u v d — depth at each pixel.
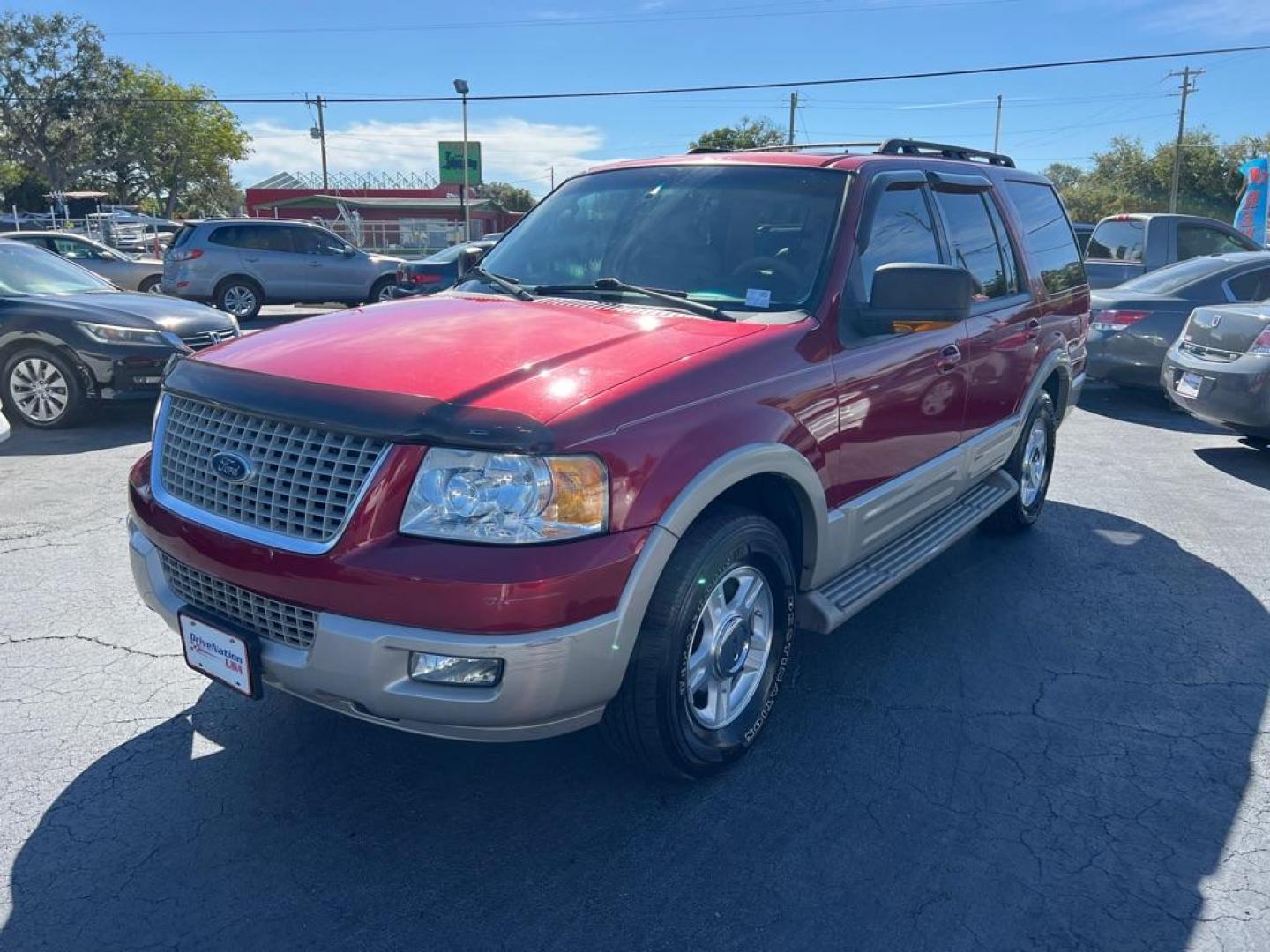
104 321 8.30
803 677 4.04
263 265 18.34
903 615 4.66
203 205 67.75
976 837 3.02
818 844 2.97
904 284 3.39
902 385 3.89
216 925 2.60
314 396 2.76
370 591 2.54
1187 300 9.69
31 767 3.28
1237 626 4.61
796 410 3.28
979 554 5.52
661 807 3.14
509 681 2.55
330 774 3.29
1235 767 3.43
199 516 2.92
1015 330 5.00
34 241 17.66
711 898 2.73
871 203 3.92
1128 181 66.25
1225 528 6.06
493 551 2.53
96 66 55.00
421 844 2.94
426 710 2.59
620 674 2.77
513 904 2.70
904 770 3.37
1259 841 3.03
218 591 2.88
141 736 3.49
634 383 2.84
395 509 2.57
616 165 4.63
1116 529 6.02
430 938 2.57
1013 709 3.81
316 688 2.69
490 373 2.81
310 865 2.84
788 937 2.59
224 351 3.28
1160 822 3.11
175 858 2.85
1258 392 7.20
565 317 3.42
